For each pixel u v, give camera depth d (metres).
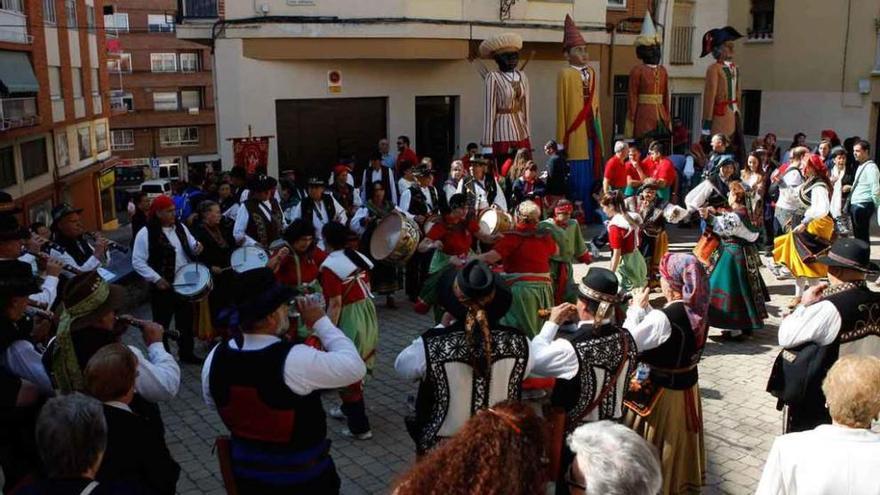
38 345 4.86
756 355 8.01
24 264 4.24
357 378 3.73
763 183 12.24
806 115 23.53
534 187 12.98
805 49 23.33
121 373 3.48
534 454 2.17
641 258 8.75
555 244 7.06
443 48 15.27
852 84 22.31
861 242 4.59
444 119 16.77
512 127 14.64
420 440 3.98
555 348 4.10
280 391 3.57
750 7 24.86
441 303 4.22
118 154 62.06
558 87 15.38
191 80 63.03
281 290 3.66
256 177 9.85
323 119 15.17
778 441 3.33
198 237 7.85
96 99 34.03
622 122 20.25
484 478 2.08
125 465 3.39
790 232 9.23
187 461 5.82
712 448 5.97
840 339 4.52
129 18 60.72
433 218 9.53
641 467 2.52
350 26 14.34
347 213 10.63
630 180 12.72
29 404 3.96
